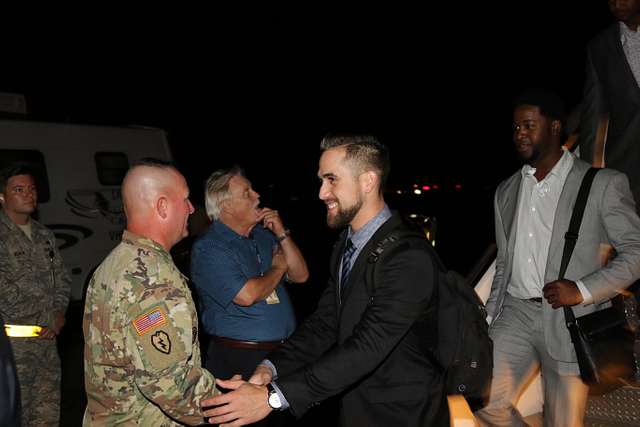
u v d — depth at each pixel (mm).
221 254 3391
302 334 2658
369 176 2334
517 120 2939
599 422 3100
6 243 4105
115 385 2176
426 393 2264
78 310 8492
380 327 2191
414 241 2283
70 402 5516
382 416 2273
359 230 2371
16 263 4113
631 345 2764
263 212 3639
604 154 3354
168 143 10203
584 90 3402
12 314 4051
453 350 2270
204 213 5176
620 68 3162
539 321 2973
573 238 2777
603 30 3275
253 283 3346
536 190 2984
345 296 2338
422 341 2293
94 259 8789
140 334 2111
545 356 2994
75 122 8945
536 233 2977
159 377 2117
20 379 3990
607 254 2963
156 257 2234
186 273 7020
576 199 2799
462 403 2406
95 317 2201
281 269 3459
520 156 2973
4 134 8000
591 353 2719
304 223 17344
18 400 1681
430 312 2273
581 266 2787
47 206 8312
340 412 2375
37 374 4141
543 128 2895
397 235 2291
